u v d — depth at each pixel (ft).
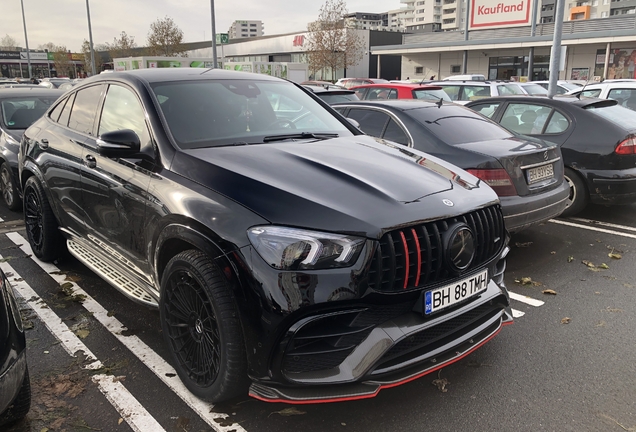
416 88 41.16
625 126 19.92
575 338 11.51
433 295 8.09
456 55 129.08
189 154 9.73
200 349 8.80
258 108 12.08
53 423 8.46
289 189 8.36
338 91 37.14
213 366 8.43
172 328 9.34
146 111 10.84
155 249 9.57
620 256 16.93
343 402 9.12
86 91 13.92
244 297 7.63
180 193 9.04
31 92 25.76
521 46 108.88
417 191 8.75
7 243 18.17
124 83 12.07
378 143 11.76
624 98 39.01
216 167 9.12
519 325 12.18
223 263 7.86
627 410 8.91
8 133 22.76
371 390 7.64
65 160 13.28
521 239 19.04
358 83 83.46
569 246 18.17
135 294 10.86
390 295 7.75
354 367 7.57
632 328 11.99
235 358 7.91
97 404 8.98
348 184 8.67
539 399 9.21
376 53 139.95
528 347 11.10
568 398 9.25
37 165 14.80
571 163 20.56
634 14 99.35
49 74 275.39
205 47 235.81
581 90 41.70
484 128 17.67
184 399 9.11
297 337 7.49
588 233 19.65
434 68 133.90
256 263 7.58
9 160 21.81
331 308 7.50
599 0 353.31
